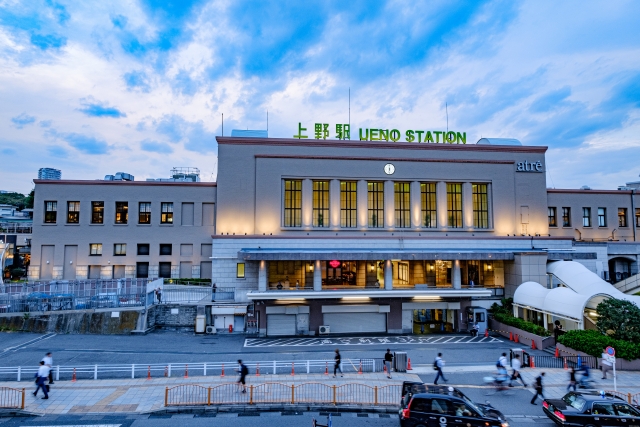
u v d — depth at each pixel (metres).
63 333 32.41
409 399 16.58
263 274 36.59
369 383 21.73
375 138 44.19
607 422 16.58
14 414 17.66
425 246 41.28
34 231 43.69
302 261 40.91
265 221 41.06
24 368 22.80
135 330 33.38
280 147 41.91
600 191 51.94
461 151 44.00
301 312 35.72
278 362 25.16
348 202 42.47
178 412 18.17
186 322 35.69
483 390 21.52
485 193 44.66
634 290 38.94
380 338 34.50
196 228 45.59
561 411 17.09
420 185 43.34
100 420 17.23
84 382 21.53
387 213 42.28
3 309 32.72
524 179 45.25
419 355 28.42
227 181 41.22
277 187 41.47
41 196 44.19
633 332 26.30
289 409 18.67
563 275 36.00
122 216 45.19
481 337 35.03
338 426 17.17
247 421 17.45
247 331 35.19
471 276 42.81
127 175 52.44
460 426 15.84
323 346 31.17
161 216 45.50
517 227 44.38
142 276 44.84
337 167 42.22
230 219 40.88
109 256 44.31
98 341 30.59
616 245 47.44
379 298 36.72
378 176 42.47
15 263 60.78
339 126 44.25
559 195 50.91
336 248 39.94
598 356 25.69
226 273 39.22
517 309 36.62
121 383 21.39
